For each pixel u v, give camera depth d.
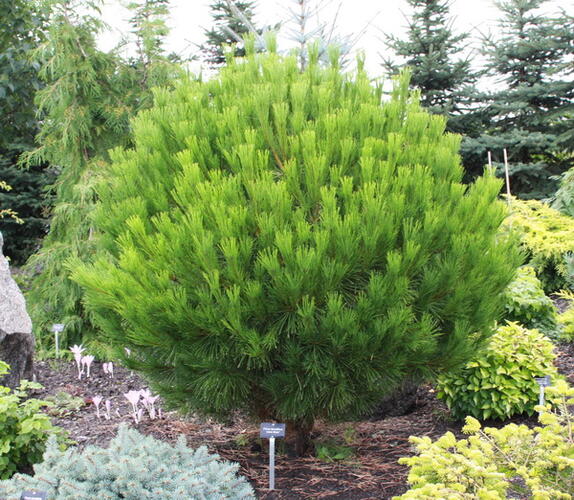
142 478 2.85
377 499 3.49
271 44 4.24
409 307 3.19
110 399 5.49
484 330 3.67
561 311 8.11
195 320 3.17
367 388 3.56
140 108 7.14
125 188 3.73
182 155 3.44
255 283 3.10
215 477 3.08
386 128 3.75
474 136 15.59
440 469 2.47
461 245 3.32
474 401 4.63
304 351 3.30
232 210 3.17
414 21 15.23
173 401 3.79
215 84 3.98
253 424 4.37
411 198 3.39
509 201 8.89
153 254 3.38
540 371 4.64
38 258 6.84
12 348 5.13
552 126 15.12
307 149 3.34
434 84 15.05
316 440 4.35
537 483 2.49
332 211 3.12
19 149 11.74
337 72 4.00
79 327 6.72
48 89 6.75
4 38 10.90
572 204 9.69
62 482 2.76
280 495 3.54
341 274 3.12
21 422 3.68
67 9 6.88
